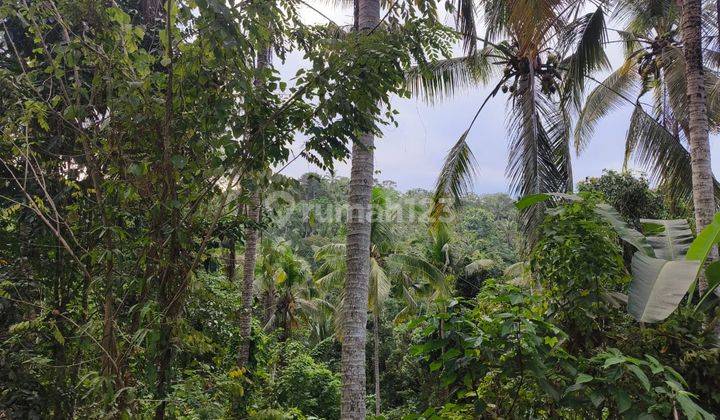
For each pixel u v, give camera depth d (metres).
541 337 2.85
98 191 3.25
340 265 13.95
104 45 3.31
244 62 3.35
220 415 4.16
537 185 7.75
